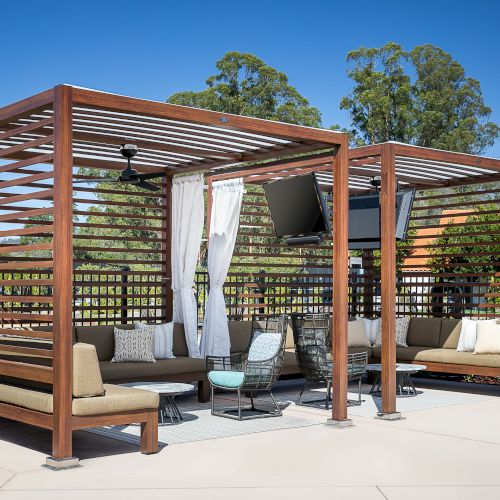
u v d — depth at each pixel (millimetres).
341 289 7637
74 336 9000
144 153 9234
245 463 5941
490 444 6789
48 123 5980
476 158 9273
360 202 10352
